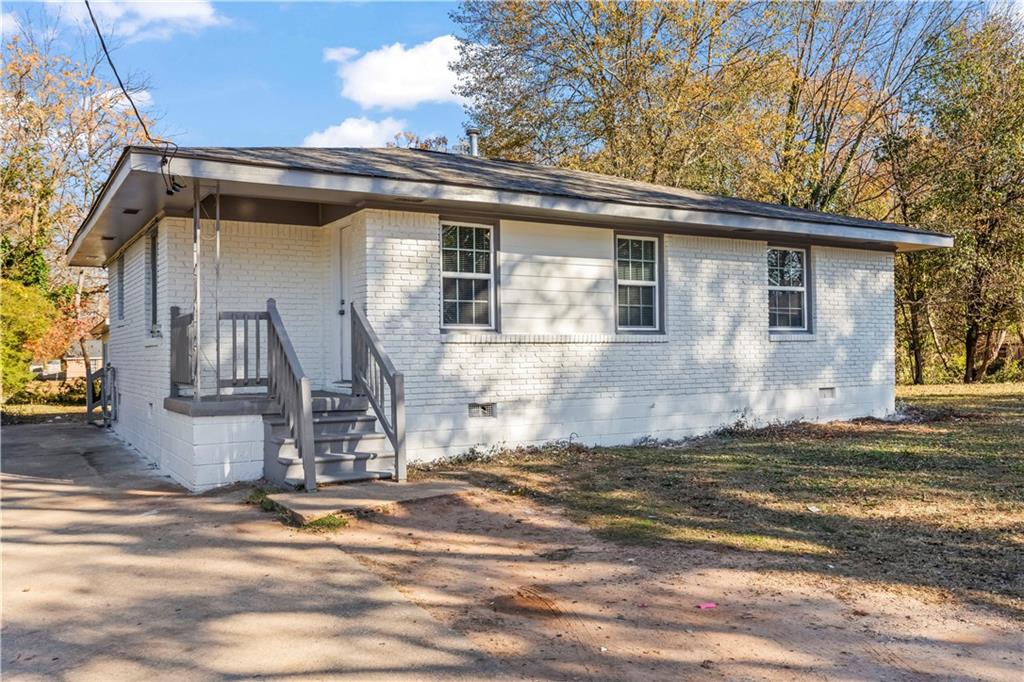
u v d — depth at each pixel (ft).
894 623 14.19
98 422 55.88
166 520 22.21
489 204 31.45
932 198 76.59
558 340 35.35
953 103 76.95
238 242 32.73
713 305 40.86
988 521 20.59
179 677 12.38
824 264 45.70
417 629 14.30
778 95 88.38
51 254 87.81
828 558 17.95
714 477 27.73
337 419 27.84
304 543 19.66
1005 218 73.51
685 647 13.38
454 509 23.08
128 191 28.19
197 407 26.73
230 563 18.17
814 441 36.78
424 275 31.60
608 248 37.24
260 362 32.83
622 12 81.61
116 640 13.91
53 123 84.53
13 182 82.07
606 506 23.50
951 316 81.35
